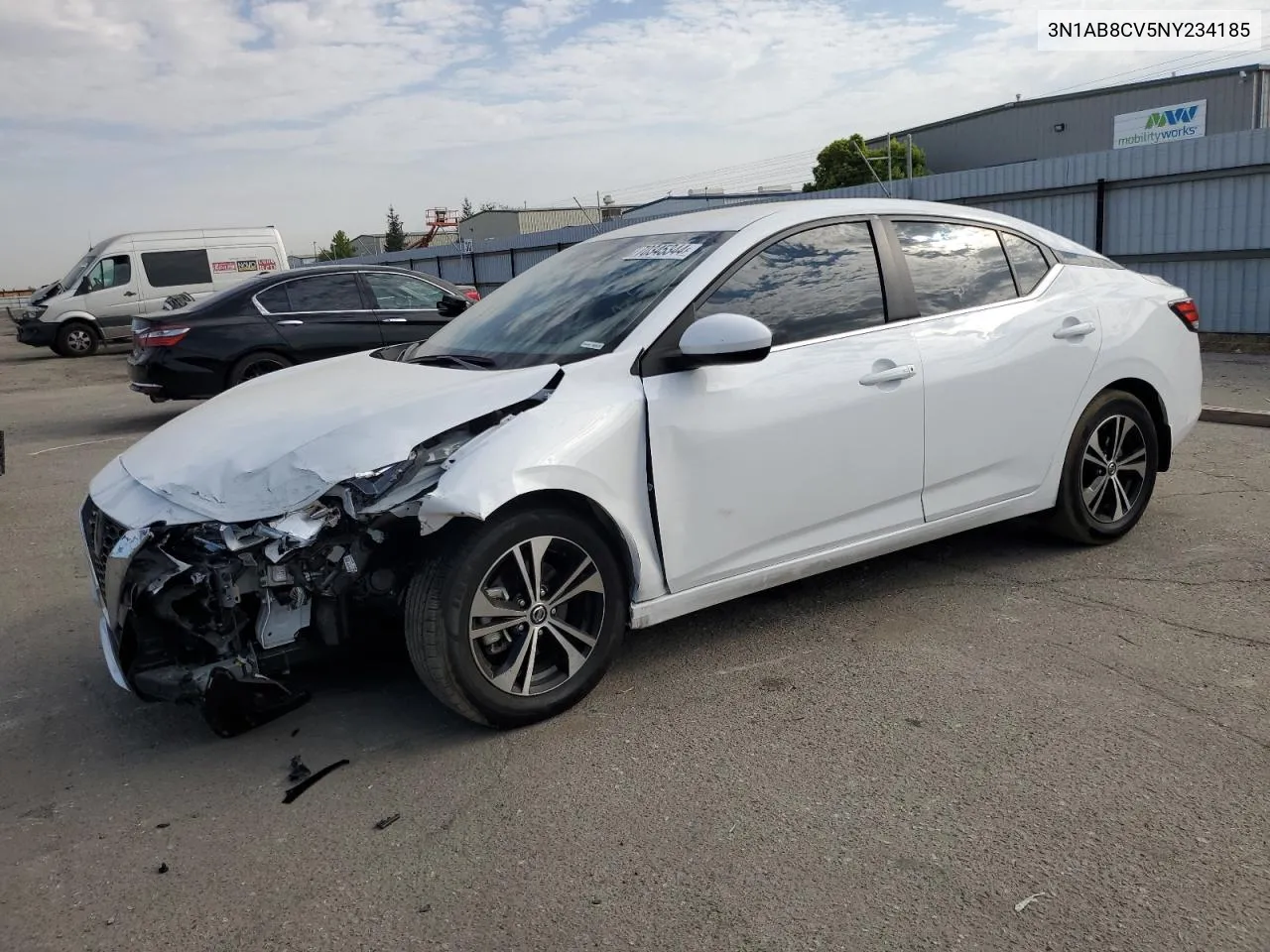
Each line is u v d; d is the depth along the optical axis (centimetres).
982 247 446
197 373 922
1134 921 233
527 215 6469
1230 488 589
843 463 386
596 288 396
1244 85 3341
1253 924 230
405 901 255
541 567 331
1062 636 393
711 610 437
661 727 337
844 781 298
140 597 309
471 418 321
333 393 361
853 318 396
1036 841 265
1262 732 315
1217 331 1285
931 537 426
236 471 317
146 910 257
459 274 3088
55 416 1193
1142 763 300
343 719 355
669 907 247
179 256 2098
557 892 255
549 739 333
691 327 340
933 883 250
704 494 356
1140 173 1328
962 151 4403
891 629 408
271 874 269
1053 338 445
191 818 298
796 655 387
